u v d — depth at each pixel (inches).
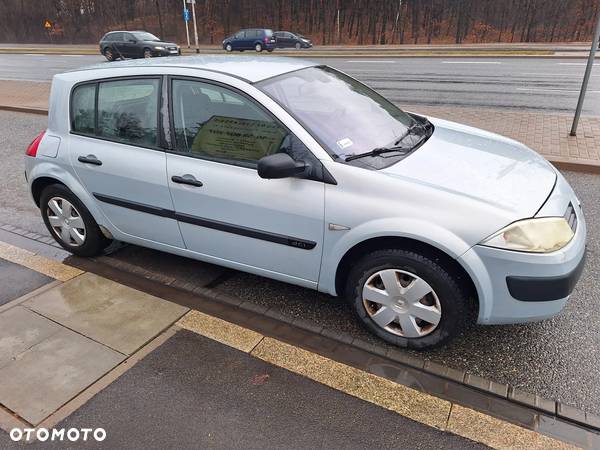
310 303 129.0
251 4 1766.7
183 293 134.7
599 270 140.9
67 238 154.2
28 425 90.7
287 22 1739.7
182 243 131.3
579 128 287.7
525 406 94.2
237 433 88.3
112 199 136.6
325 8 1669.5
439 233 94.5
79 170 139.6
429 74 590.6
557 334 114.7
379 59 815.1
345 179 102.2
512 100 402.3
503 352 108.9
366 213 100.2
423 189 98.0
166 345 112.2
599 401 94.7
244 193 112.3
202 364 106.1
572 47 980.6
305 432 88.4
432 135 130.2
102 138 135.9
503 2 1455.5
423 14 1556.3
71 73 144.2
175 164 121.5
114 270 147.9
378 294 107.5
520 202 97.9
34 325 119.7
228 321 121.4
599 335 114.0
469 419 91.0
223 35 1811.0
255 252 118.6
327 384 100.1
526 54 786.2
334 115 118.2
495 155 118.4
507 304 96.9
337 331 117.4
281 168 99.1
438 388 98.9
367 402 95.3
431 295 102.0
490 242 92.7
